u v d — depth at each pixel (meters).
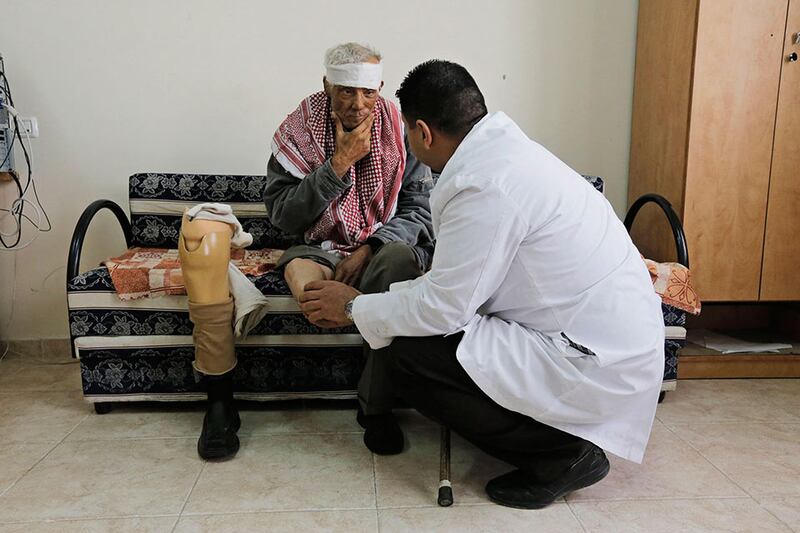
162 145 2.35
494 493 1.29
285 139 1.75
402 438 1.54
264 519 1.23
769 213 2.13
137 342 1.72
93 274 1.70
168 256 1.99
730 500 1.31
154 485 1.36
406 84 1.27
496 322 1.25
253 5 2.30
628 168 2.51
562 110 2.46
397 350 1.29
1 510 1.26
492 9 2.38
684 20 2.10
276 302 1.71
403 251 1.51
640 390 1.21
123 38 2.28
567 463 1.26
